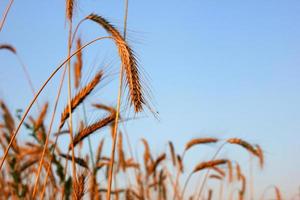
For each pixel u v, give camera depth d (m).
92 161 1.15
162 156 1.68
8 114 1.18
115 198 1.39
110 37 0.88
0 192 1.18
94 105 1.18
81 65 1.10
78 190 0.87
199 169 1.51
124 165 1.58
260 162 1.48
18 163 1.13
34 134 1.08
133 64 0.84
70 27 1.01
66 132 1.04
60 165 1.00
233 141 1.49
